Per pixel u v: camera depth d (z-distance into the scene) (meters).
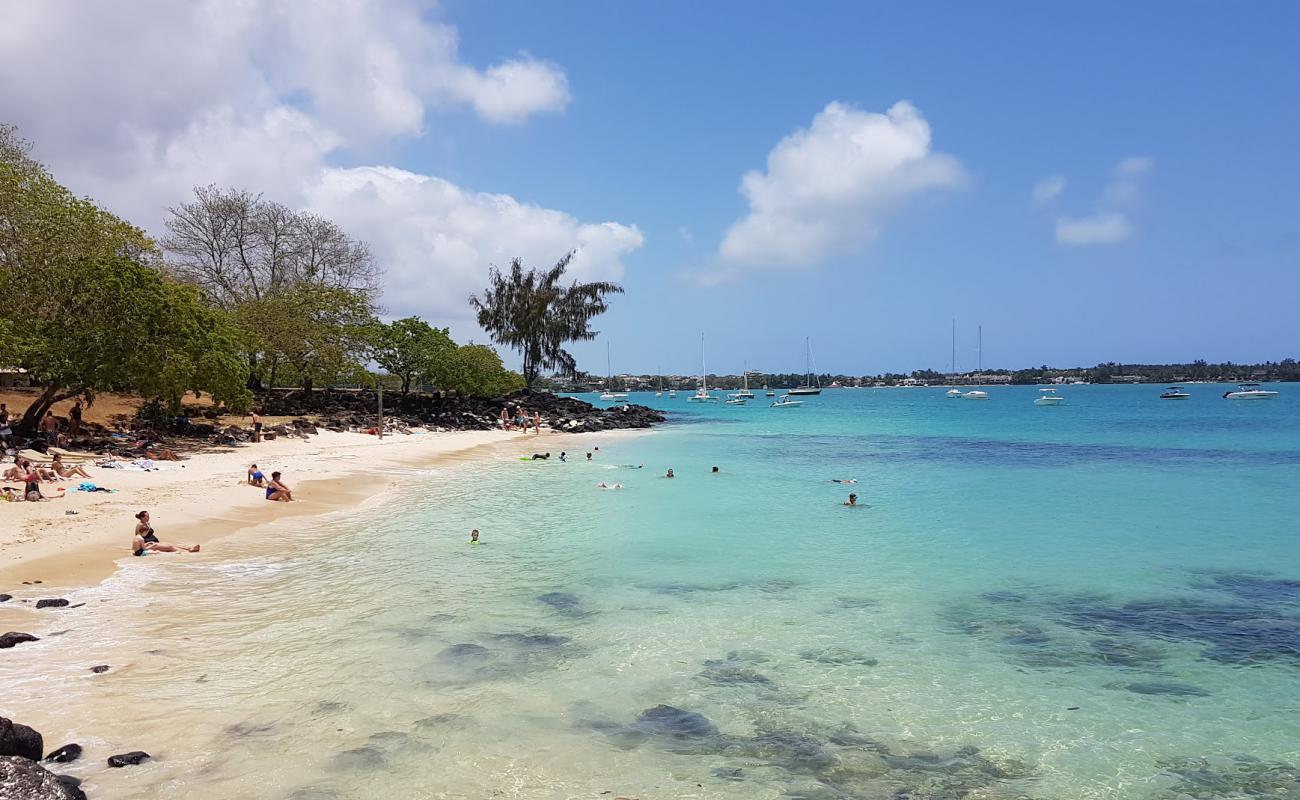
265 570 16.30
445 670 10.74
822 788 7.76
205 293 53.31
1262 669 11.03
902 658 11.48
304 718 9.10
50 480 24.41
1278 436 57.34
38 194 34.81
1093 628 12.91
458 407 75.19
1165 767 8.27
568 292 94.94
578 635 12.34
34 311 32.09
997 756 8.49
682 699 9.90
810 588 15.29
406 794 7.46
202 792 7.40
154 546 17.39
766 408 135.12
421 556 17.81
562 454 41.81
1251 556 18.16
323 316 61.22
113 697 9.51
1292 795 7.69
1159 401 144.50
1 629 11.73
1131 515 24.00
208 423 44.75
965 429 70.62
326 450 41.56
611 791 7.62
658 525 22.06
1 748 7.30
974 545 19.38
